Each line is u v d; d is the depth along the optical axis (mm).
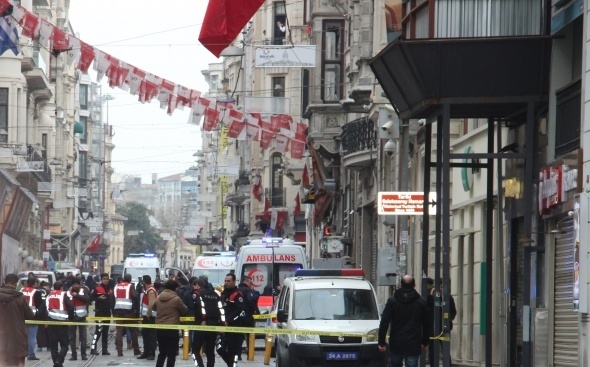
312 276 53406
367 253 96500
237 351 54500
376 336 49781
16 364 44500
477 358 61312
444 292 44312
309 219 130750
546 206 42656
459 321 65750
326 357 49562
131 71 57406
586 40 39375
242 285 67562
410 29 45688
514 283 50219
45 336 75688
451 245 68312
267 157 169250
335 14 106000
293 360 49812
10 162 130250
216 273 96312
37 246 163875
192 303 65062
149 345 67188
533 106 43906
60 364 59875
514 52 43406
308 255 133000
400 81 46656
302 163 136000
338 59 106188
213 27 51312
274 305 62688
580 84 40844
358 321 50656
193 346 52625
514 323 49969
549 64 43500
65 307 60500
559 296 42594
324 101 105375
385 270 61031
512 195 49781
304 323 50312
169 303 51562
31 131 149500
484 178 60094
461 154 44031
